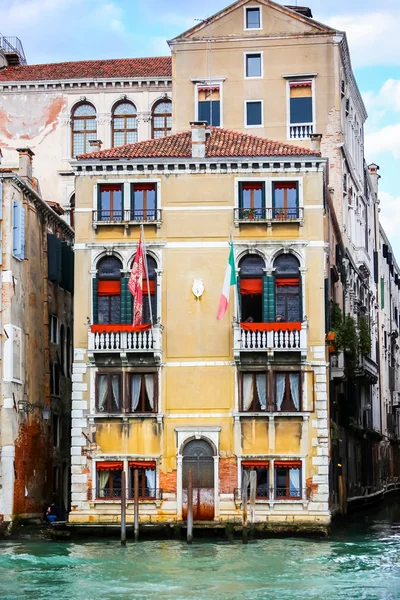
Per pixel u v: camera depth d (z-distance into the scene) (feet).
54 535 108.58
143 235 113.09
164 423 111.75
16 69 163.43
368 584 83.25
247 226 113.50
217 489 110.42
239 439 111.04
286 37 148.15
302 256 112.88
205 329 112.78
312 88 147.43
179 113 149.18
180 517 110.32
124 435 111.86
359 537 113.09
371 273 194.80
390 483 226.79
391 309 239.91
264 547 102.01
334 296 135.54
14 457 112.47
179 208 114.11
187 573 87.81
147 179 114.62
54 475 130.00
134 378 112.88
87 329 113.29
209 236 113.80
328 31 147.33
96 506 110.83
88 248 114.32
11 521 110.63
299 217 112.98
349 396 147.33
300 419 111.04
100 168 114.83
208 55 149.28
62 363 134.62
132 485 111.34
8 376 112.37
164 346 112.68
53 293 131.03
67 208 155.63
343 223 149.48
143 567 90.68
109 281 114.42
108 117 157.17
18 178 115.44
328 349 117.08
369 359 162.50
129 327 111.86
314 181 113.60
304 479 110.11
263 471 110.63
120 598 78.02
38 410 122.83
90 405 112.16
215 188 114.21
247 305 113.29
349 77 159.43
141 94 157.17
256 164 113.50
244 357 111.34
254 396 111.86
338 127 146.92
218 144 118.52
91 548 101.45
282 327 110.63
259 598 77.97
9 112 158.81
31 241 122.11
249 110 148.36
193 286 113.29
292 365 111.55
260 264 113.29
